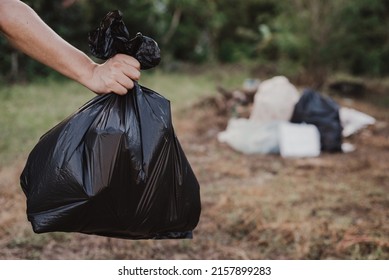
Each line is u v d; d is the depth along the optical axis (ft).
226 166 18.70
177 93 33.60
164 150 5.66
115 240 11.91
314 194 15.65
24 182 6.00
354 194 15.70
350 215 14.11
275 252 11.77
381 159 20.39
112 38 5.38
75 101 27.68
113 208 5.58
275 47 47.85
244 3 58.80
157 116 5.71
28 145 18.72
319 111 21.24
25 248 11.34
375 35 38.70
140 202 5.59
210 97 28.96
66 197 5.51
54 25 34.27
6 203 13.66
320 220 13.34
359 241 11.89
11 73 32.96
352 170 18.58
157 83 37.40
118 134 5.51
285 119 21.66
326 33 36.09
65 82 33.99
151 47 5.34
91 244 11.71
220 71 46.98
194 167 18.52
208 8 53.93
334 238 12.23
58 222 5.54
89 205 5.49
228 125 24.62
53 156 5.62
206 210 14.05
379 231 12.72
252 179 17.48
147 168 5.53
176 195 5.90
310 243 11.87
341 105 31.14
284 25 37.99
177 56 54.90
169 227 5.92
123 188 5.55
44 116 23.62
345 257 11.48
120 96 5.70
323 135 21.06
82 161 5.55
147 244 11.84
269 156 20.48
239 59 56.80
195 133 24.07
